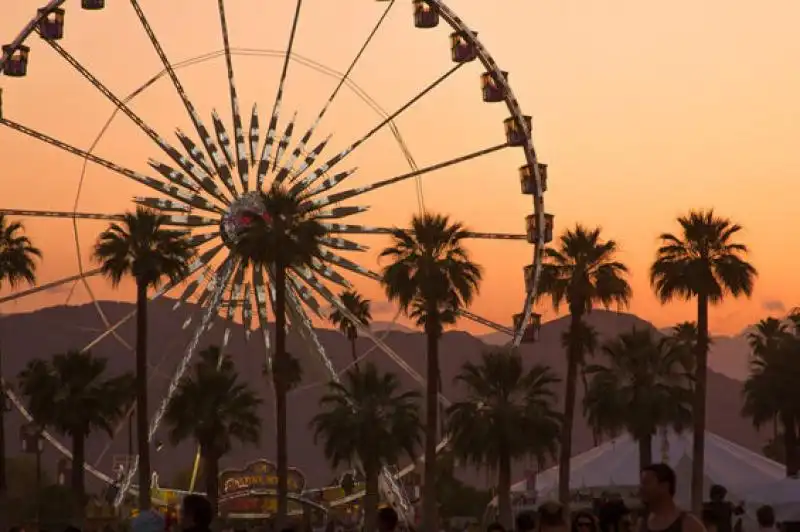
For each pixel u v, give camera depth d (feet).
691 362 433.48
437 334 396.16
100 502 449.89
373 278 387.55
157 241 380.17
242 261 380.99
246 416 435.12
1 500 422.82
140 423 378.73
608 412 419.95
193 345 382.22
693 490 401.08
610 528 108.99
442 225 393.50
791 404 516.32
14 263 437.99
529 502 440.45
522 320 408.46
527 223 408.67
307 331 395.96
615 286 433.07
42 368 426.92
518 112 406.62
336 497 478.59
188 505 91.86
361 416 405.80
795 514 343.67
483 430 401.08
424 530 388.57
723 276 403.95
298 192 373.40
